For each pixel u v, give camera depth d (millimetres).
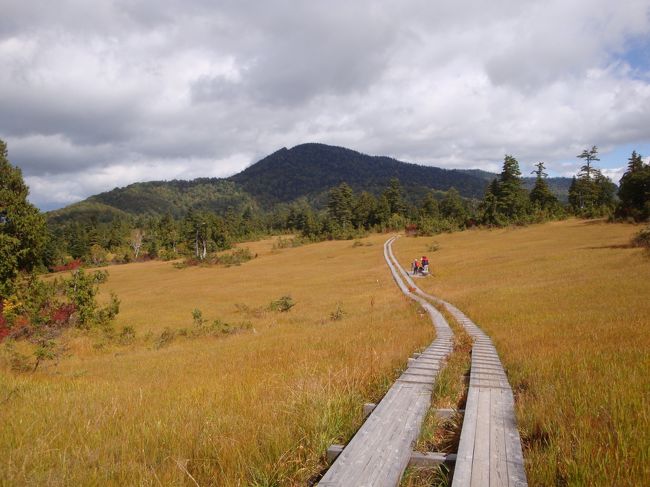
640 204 79062
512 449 4094
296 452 4211
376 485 3391
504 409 5344
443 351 10164
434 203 140875
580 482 3346
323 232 138625
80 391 8297
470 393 6113
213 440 4340
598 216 92375
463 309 21156
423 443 4727
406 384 6680
